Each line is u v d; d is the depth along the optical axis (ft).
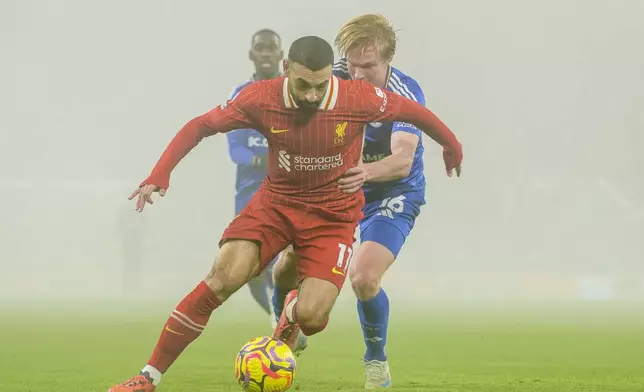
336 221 55.98
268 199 55.57
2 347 101.81
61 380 69.31
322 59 51.19
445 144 58.44
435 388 64.03
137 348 100.73
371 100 54.85
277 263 64.49
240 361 52.95
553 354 94.43
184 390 61.67
